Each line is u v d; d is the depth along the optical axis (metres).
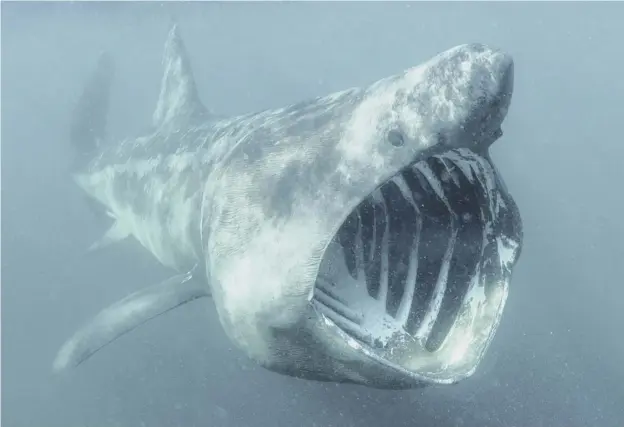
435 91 2.34
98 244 5.83
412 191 3.24
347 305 3.16
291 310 2.59
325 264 3.42
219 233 2.92
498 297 2.70
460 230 3.00
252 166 2.90
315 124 2.79
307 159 2.70
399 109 2.44
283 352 2.79
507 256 2.76
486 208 2.84
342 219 2.52
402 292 3.16
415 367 2.65
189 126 4.45
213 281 3.00
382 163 2.47
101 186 5.65
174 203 3.88
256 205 2.78
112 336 3.71
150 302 3.77
